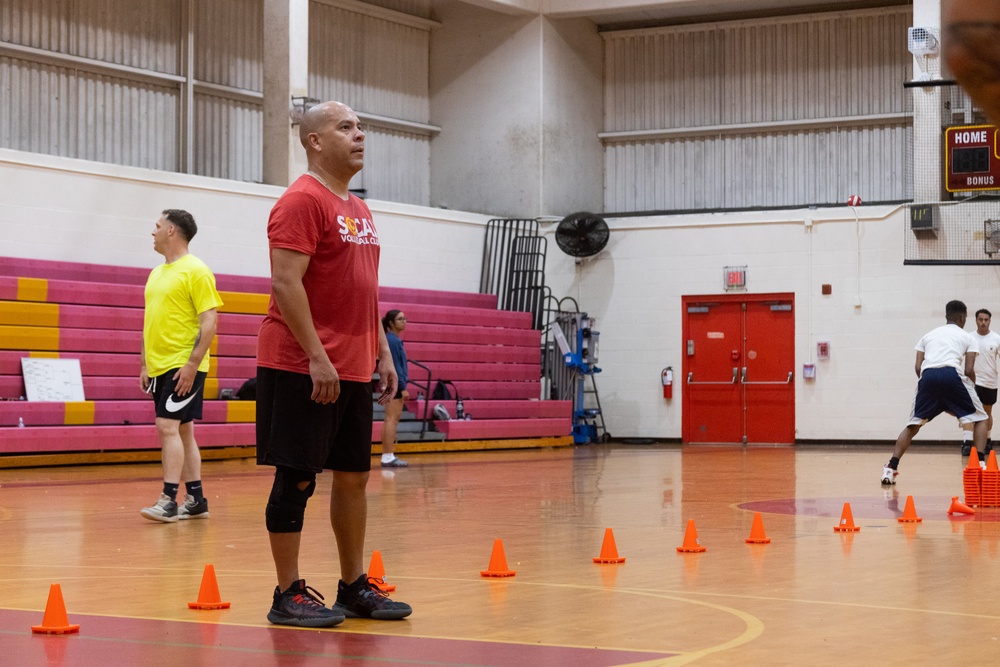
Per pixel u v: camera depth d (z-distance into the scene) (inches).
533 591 172.9
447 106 802.8
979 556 215.3
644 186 823.7
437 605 160.1
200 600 157.5
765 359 733.9
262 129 717.3
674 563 206.1
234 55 709.9
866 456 601.6
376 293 156.5
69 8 636.1
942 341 396.8
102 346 536.1
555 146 778.8
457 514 302.2
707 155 808.9
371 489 387.9
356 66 771.4
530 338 725.9
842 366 714.8
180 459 278.7
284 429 145.9
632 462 554.6
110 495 358.9
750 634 136.8
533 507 322.7
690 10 791.7
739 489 388.5
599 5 762.2
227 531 258.5
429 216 719.7
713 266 744.3
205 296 274.7
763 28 794.8
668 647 128.9
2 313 504.7
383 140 784.3
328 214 149.1
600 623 145.0
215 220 602.9
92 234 555.8
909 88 718.5
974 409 395.9
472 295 727.1
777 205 790.5
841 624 143.6
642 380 758.5
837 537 248.1
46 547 229.3
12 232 528.4
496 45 783.7
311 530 263.3
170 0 679.7
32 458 488.7
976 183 664.4
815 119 778.2
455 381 675.4
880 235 705.6
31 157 534.9
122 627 142.8
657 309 756.0
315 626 142.7
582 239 746.2
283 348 147.3
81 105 641.6
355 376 149.9
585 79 812.6
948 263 666.2
